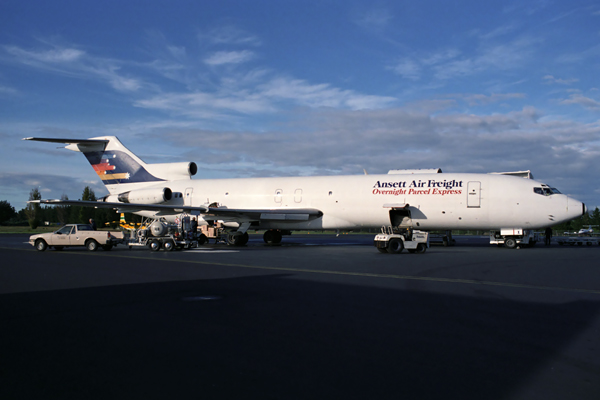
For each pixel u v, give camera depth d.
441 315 8.40
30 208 90.44
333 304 9.43
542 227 25.77
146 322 7.86
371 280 12.95
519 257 20.78
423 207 27.11
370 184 28.72
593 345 6.52
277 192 31.06
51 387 4.95
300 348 6.34
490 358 5.93
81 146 36.22
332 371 5.43
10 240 39.69
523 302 9.67
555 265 17.20
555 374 5.36
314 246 30.22
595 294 10.70
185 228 26.42
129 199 32.34
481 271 15.19
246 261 18.73
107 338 6.86
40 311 8.77
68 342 6.65
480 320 8.02
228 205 32.22
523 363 5.74
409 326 7.57
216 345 6.48
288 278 13.39
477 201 26.06
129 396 4.71
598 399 4.66
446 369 5.51
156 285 12.04
